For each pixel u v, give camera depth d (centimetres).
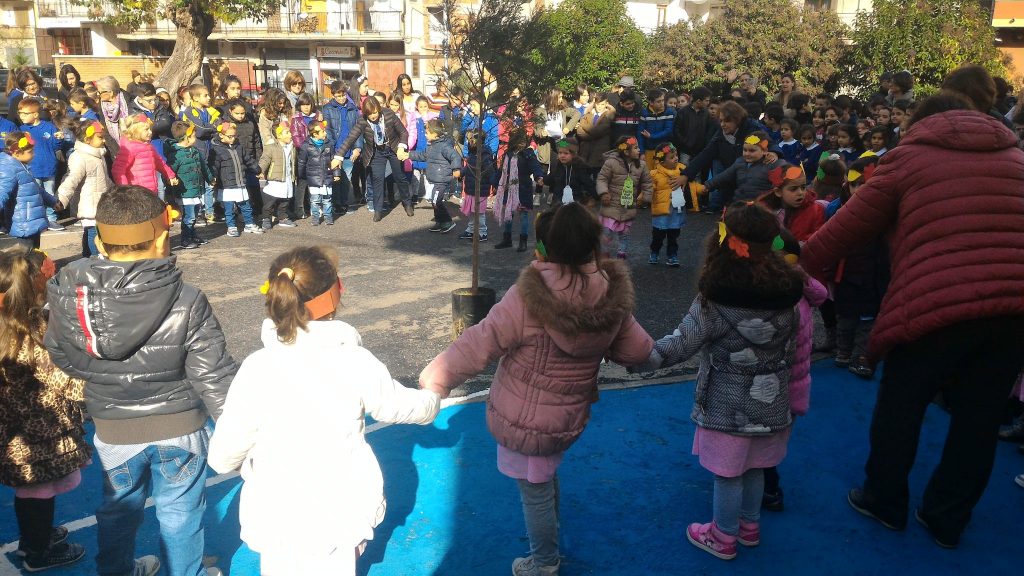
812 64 2053
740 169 713
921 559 348
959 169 323
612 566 339
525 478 304
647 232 1073
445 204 1040
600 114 1178
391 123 1106
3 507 385
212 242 977
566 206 282
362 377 258
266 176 1029
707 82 2081
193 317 271
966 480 346
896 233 340
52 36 4075
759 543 358
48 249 924
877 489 365
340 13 3688
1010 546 359
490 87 658
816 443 454
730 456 328
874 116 1109
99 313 257
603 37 2138
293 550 254
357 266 866
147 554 344
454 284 793
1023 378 431
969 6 1997
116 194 264
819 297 347
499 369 306
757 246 310
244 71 3662
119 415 272
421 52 3597
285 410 250
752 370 321
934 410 505
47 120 1003
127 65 3444
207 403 274
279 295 246
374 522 270
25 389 310
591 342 283
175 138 918
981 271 315
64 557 336
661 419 480
